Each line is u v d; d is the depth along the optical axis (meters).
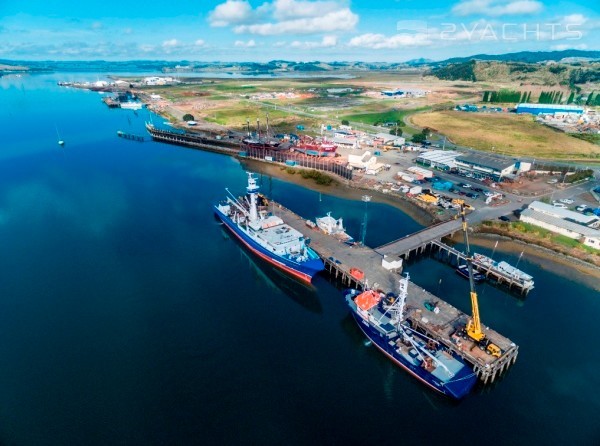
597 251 94.25
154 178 157.62
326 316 77.00
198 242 105.81
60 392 57.59
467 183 142.50
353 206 128.62
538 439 52.06
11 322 72.38
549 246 98.56
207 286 85.62
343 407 56.53
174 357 64.81
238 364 63.66
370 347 68.81
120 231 111.00
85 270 90.50
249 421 53.69
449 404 57.88
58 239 105.25
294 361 64.81
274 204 125.12
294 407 56.12
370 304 70.31
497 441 51.72
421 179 145.62
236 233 106.50
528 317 76.06
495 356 61.84
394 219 118.69
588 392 59.53
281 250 91.12
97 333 70.00
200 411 55.00
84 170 166.12
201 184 151.38
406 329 67.25
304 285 88.06
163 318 74.44
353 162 164.75
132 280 86.94
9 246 100.88
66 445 49.84
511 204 123.00
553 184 140.75
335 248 96.12
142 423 53.03
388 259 86.94
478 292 84.62
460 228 107.38
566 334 71.50
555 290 84.00
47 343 67.25
